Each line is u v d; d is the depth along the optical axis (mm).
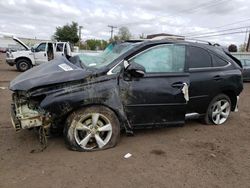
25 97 4516
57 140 5094
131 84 4844
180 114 5348
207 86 5797
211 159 4617
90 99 4527
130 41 5738
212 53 6023
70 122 4547
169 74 5203
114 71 4766
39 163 4254
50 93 4387
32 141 5043
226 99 6367
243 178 4059
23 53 19547
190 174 4105
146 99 4969
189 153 4812
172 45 5387
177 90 5211
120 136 5445
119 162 4375
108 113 4707
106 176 3957
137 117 5000
